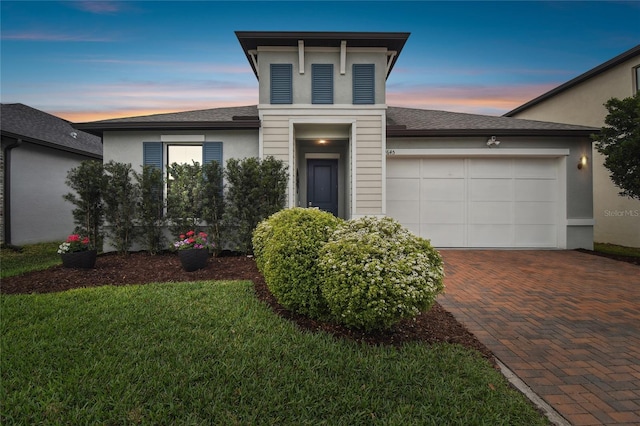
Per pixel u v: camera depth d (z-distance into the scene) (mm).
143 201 7344
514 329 3660
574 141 9062
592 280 5828
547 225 9266
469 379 2494
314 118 8406
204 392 2238
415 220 9320
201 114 9586
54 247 9656
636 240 9766
